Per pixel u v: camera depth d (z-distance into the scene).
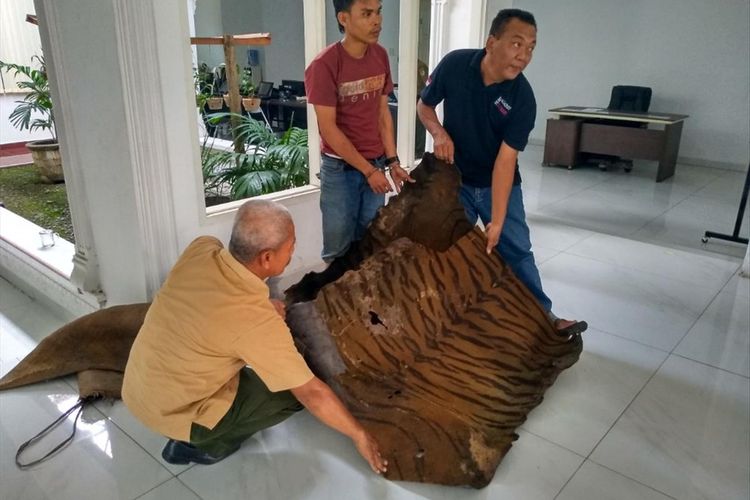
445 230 2.27
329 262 2.58
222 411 1.62
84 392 2.08
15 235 3.11
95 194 2.38
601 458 1.88
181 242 2.37
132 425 2.00
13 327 2.69
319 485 1.73
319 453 1.86
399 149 3.58
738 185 5.80
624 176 6.17
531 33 2.01
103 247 2.47
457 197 2.28
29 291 3.02
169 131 2.21
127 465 1.81
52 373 2.20
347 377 1.94
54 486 1.72
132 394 1.62
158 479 1.75
